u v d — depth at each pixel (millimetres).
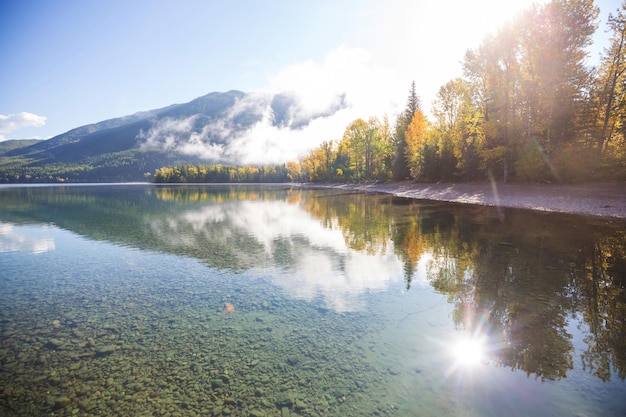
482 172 43469
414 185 56156
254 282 11453
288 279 11703
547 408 4914
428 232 19672
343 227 22859
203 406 5164
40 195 71938
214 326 8047
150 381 5875
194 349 6965
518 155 36625
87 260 15062
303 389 5547
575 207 26094
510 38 35344
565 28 31828
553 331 7402
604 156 29844
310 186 122125
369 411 4953
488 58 37375
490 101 38469
